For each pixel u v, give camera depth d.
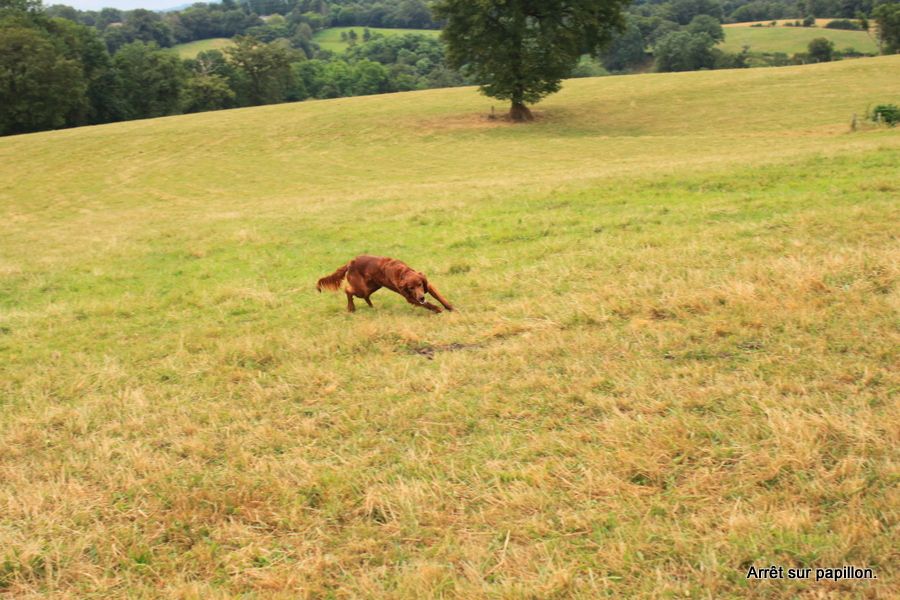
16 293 12.31
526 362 6.62
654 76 66.19
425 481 4.72
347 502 4.62
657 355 6.39
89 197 34.53
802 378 5.47
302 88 115.06
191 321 9.80
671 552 3.82
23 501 4.95
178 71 90.56
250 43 101.38
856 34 123.00
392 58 145.62
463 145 43.62
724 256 9.28
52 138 53.69
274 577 3.99
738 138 36.84
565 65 47.22
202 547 4.33
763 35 131.12
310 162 41.78
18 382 7.67
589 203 15.09
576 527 4.14
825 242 9.25
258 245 14.45
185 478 5.14
